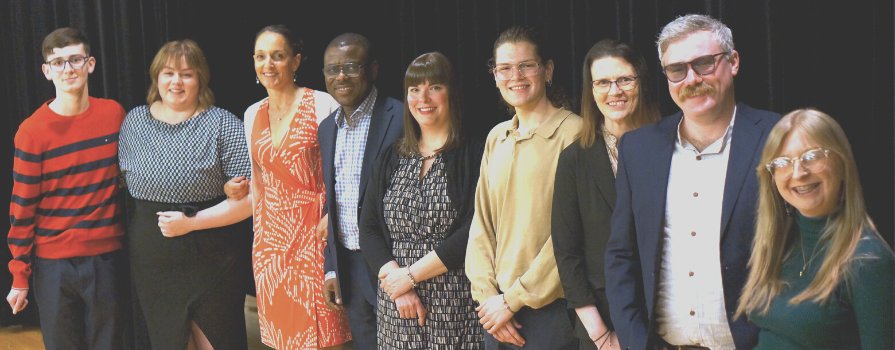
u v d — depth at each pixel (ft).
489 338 8.75
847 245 5.89
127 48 14.48
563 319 8.30
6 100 16.12
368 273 10.11
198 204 11.05
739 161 6.72
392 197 9.40
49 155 11.37
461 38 12.03
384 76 13.28
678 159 7.00
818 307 5.97
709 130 6.97
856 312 5.83
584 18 10.71
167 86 10.90
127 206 11.99
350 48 10.04
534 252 8.39
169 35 14.46
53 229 11.51
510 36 8.62
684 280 6.92
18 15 15.71
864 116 8.59
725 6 9.09
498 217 8.64
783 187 6.12
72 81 11.19
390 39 13.23
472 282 8.73
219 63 14.85
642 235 7.07
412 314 9.30
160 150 10.93
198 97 11.14
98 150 11.43
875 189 8.56
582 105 7.90
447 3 12.28
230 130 11.00
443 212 9.16
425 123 9.27
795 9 8.81
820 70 8.75
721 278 6.76
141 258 11.20
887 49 8.40
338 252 10.28
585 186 7.75
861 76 8.59
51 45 11.18
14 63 15.98
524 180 8.43
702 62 6.82
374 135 9.95
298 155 10.61
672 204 6.95
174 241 11.00
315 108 10.68
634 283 7.25
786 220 6.29
